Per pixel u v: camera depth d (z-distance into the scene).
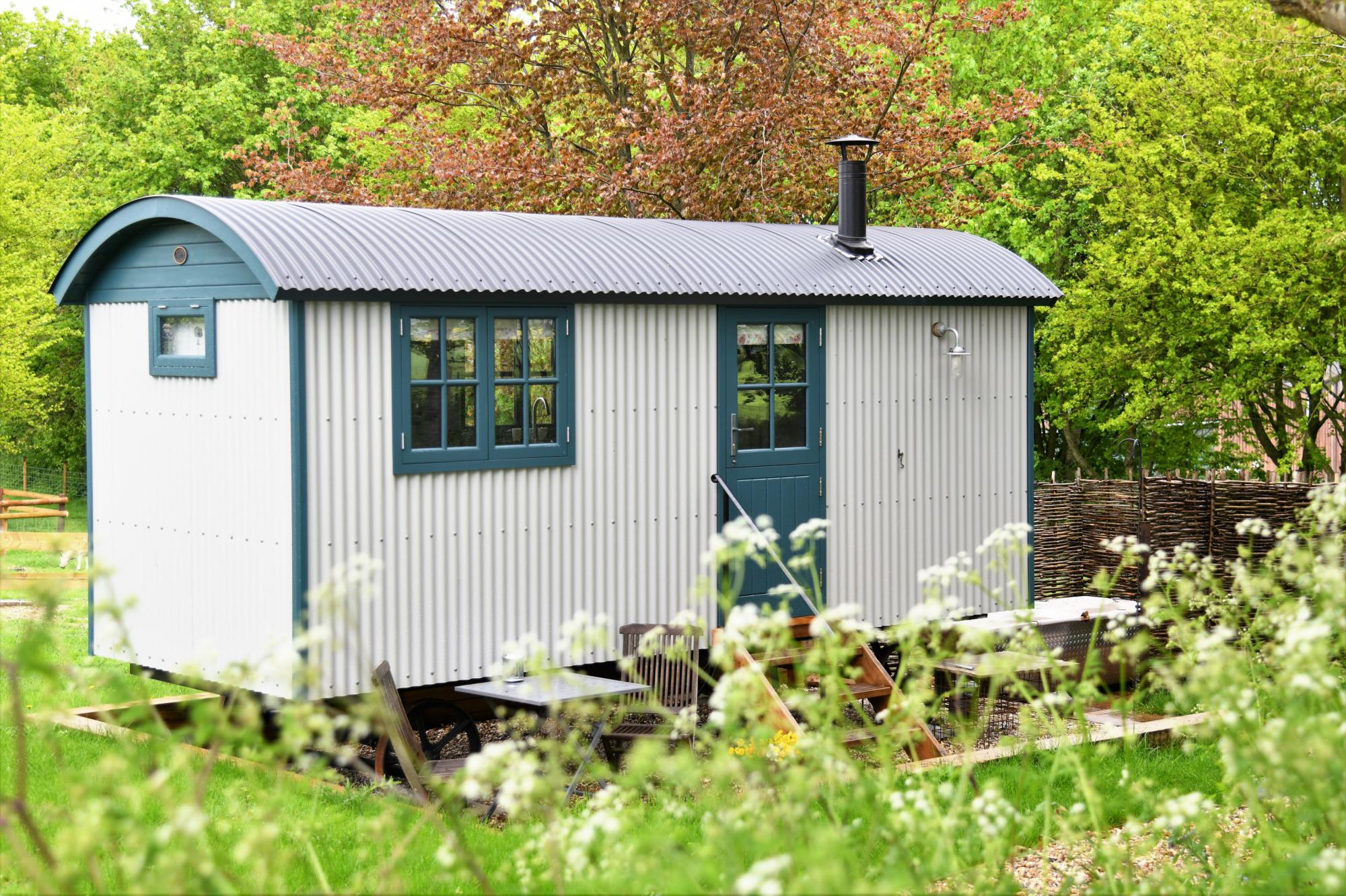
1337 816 4.23
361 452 9.33
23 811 3.59
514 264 10.09
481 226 10.58
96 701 10.67
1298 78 18.61
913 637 5.01
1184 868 5.65
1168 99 20.12
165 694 11.27
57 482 34.91
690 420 10.98
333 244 9.45
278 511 9.21
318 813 7.24
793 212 20.75
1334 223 17.88
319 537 9.13
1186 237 18.77
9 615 14.06
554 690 8.41
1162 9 20.23
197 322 9.92
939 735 10.27
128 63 37.19
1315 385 18.55
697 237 11.73
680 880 4.11
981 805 4.69
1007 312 12.84
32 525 28.67
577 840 4.07
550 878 4.96
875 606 11.95
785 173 19.67
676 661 10.40
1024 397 12.98
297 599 9.04
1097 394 21.64
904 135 20.94
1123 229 22.14
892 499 12.09
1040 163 23.58
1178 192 19.88
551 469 10.26
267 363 9.27
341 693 9.19
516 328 10.05
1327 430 23.69
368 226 9.91
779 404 11.47
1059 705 6.28
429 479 9.64
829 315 11.71
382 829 4.45
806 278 11.51
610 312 10.54
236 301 9.51
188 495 10.02
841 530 11.77
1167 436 21.97
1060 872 6.33
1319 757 4.21
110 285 10.73
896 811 4.70
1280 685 4.61
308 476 9.09
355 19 29.62
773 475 11.41
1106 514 15.12
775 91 20.11
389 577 9.44
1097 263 20.83
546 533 10.22
